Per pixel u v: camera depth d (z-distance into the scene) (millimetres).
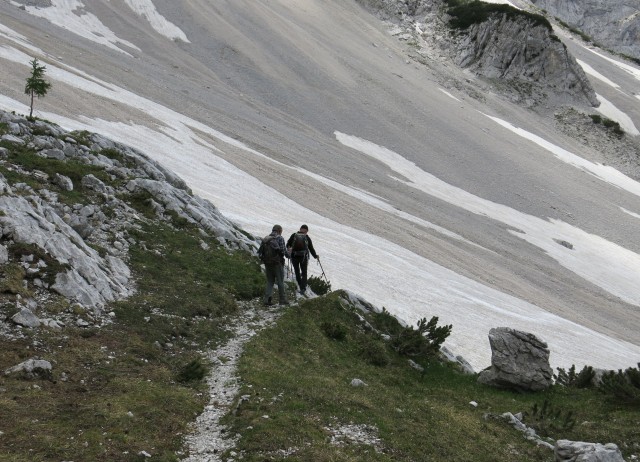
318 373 15055
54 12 97438
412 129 106188
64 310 13539
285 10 139500
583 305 57094
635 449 13867
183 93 82938
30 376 10555
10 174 18453
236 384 12562
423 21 165500
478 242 65938
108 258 17094
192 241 21938
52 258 14633
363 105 108812
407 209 68500
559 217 89562
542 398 17891
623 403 17031
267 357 14844
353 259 40688
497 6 159000
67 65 71188
